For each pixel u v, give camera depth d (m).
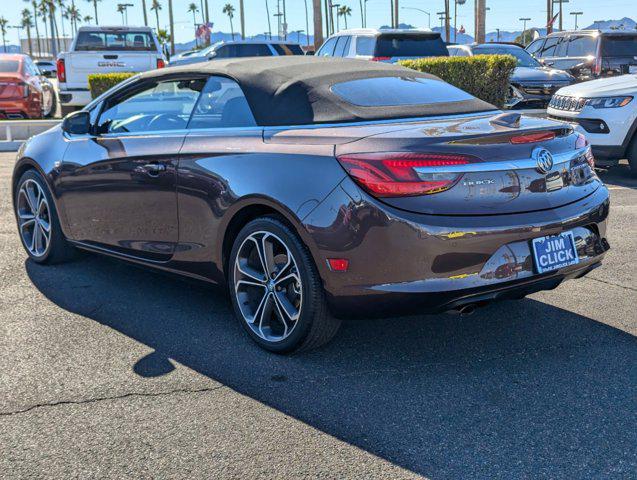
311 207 3.31
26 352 3.67
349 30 14.93
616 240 5.88
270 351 3.67
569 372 3.42
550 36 16.31
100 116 4.78
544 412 3.03
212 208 3.80
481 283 3.24
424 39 14.07
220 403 3.13
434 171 3.16
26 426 2.93
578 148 3.70
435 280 3.19
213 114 4.03
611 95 9.02
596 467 2.62
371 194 3.19
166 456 2.71
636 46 14.73
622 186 8.64
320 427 2.92
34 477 2.57
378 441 2.81
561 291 4.63
